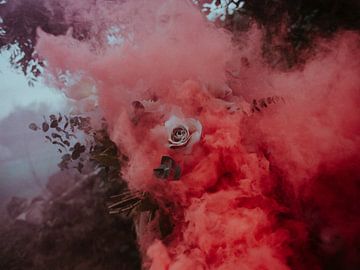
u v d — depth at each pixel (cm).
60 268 124
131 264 117
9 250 137
